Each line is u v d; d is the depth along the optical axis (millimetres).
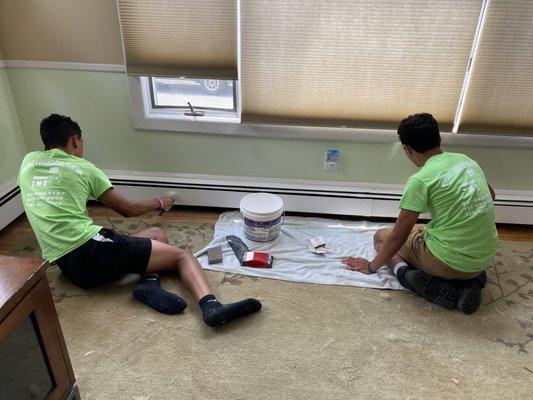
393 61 2141
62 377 1297
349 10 2035
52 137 1892
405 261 2066
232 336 1745
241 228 2494
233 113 2461
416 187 1754
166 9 2111
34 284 1108
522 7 1954
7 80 2414
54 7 2201
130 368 1598
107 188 1992
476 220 1735
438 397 1501
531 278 2117
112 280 2053
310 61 2178
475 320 1848
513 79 2127
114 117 2480
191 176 2604
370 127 2320
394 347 1708
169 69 2270
